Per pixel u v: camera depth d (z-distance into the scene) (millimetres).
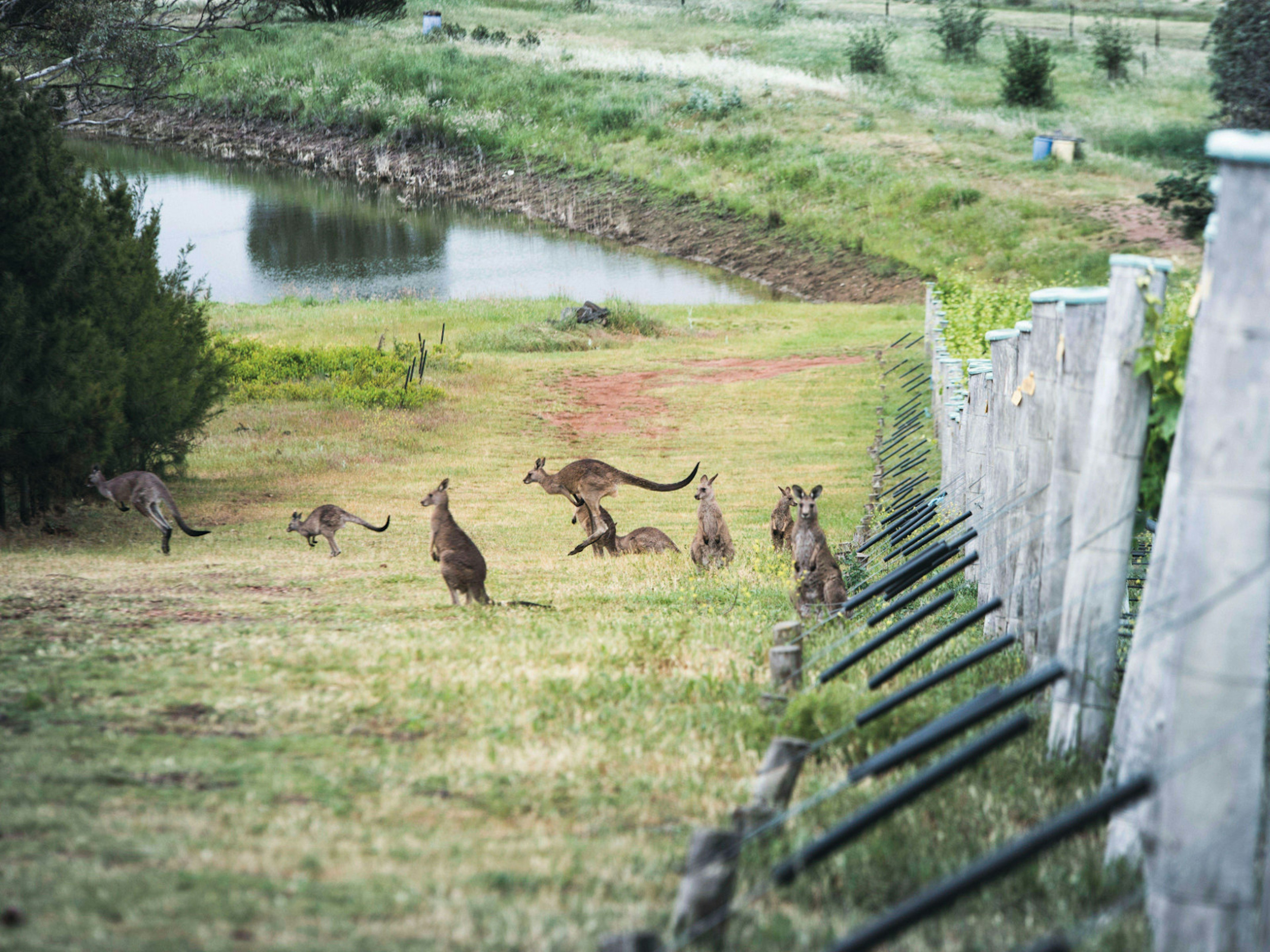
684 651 13836
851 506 29281
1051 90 101750
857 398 45594
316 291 73875
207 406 31281
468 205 100938
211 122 122812
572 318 60125
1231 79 66375
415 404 43625
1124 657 12523
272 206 98438
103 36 42406
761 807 7969
